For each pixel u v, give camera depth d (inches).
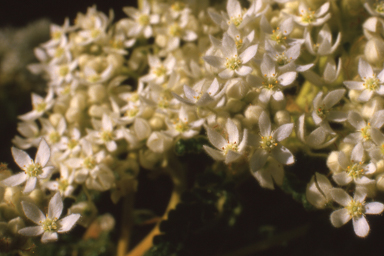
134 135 8.2
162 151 8.1
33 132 8.9
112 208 9.4
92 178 8.2
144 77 8.7
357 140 7.5
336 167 7.5
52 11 12.8
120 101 8.7
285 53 7.7
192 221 8.3
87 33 9.2
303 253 8.9
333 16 8.1
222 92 7.5
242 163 8.0
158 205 9.5
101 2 11.4
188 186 9.1
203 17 9.0
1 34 12.3
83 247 9.4
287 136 7.4
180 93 8.3
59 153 8.4
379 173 7.4
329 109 7.7
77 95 8.6
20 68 11.6
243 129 7.6
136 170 8.4
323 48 7.8
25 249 7.5
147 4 9.2
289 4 8.3
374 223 8.5
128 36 9.1
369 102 7.6
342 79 8.0
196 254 8.6
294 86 8.1
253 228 9.1
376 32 8.0
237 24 8.1
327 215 8.5
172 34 8.9
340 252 8.8
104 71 8.7
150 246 8.9
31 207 7.5
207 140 8.3
